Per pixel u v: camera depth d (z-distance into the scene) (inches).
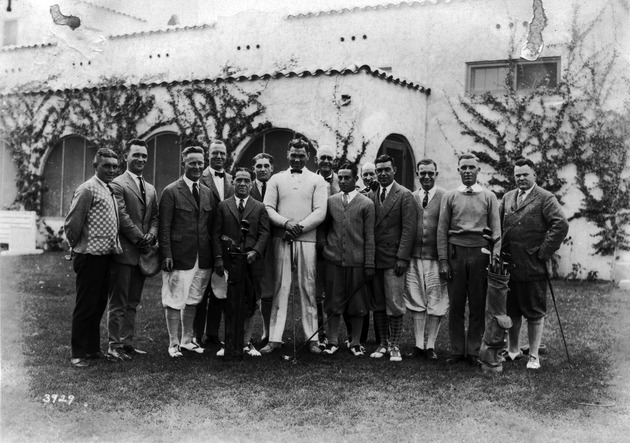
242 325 235.9
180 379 210.1
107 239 224.4
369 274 244.2
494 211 235.1
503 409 184.5
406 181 503.5
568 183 484.4
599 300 375.2
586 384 209.2
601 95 476.4
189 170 245.9
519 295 233.9
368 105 447.5
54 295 355.9
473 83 512.7
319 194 253.1
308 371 223.5
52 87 655.1
